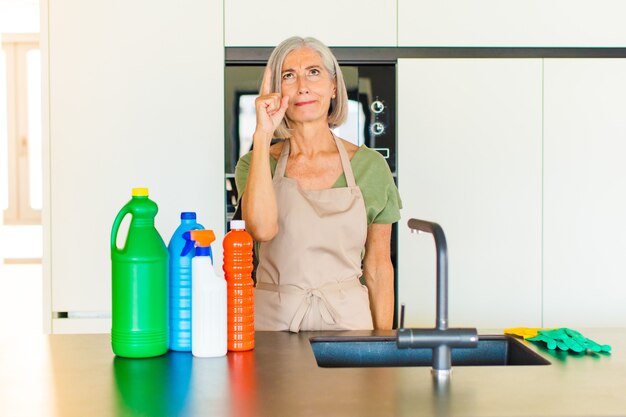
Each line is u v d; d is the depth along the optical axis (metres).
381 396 1.12
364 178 1.86
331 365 1.59
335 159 1.88
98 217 2.64
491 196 2.71
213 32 2.65
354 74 2.68
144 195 1.38
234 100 2.67
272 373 1.26
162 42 2.64
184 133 2.65
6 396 1.13
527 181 2.72
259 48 2.66
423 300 2.69
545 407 1.07
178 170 2.66
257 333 1.65
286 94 1.82
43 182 2.63
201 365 1.32
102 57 2.63
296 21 2.66
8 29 4.71
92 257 2.64
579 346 1.45
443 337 1.24
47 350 1.46
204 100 2.66
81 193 2.63
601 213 2.74
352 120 2.68
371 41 2.67
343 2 2.67
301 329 1.73
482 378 1.23
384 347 1.61
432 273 2.70
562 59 2.71
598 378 1.23
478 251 2.71
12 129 5.86
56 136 2.62
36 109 5.86
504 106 2.71
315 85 1.81
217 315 1.38
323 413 1.03
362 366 1.60
